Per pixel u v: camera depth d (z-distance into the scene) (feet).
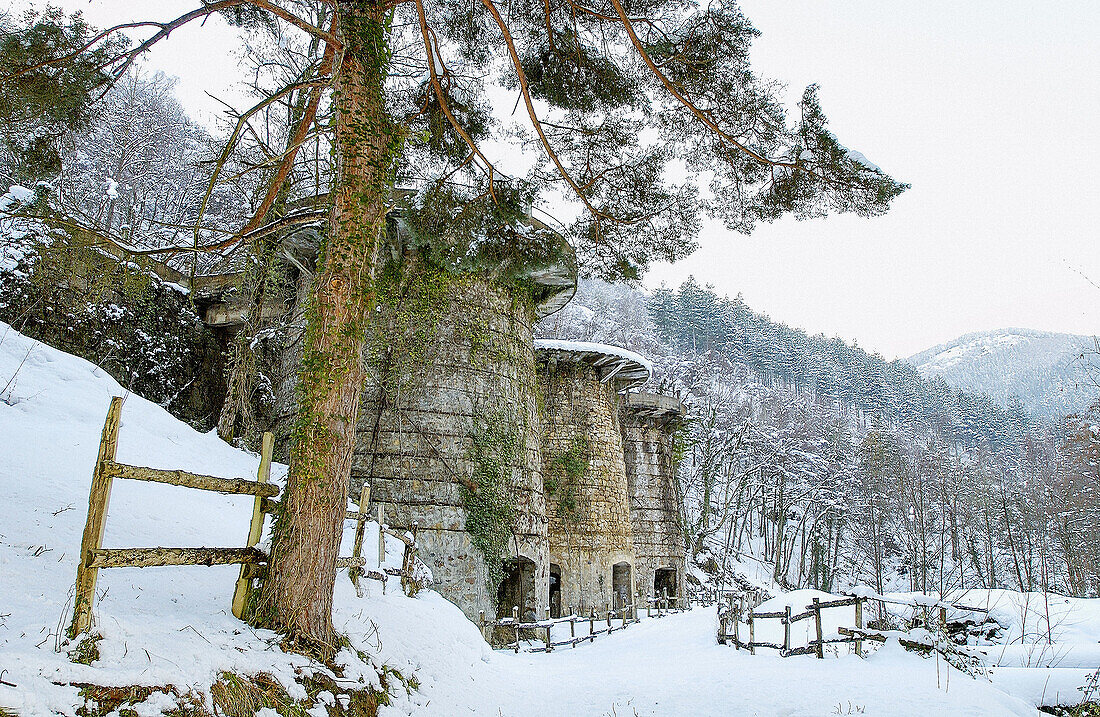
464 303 65.57
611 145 33.73
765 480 176.96
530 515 66.08
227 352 74.13
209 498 35.91
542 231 35.24
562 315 219.82
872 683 28.76
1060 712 28.48
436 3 32.78
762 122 30.48
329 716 16.84
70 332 56.65
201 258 73.56
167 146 103.19
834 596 62.59
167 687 13.15
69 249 38.70
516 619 59.06
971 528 193.57
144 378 63.93
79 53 26.50
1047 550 175.63
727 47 29.53
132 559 14.46
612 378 103.91
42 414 34.96
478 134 33.81
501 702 27.73
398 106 33.01
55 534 21.11
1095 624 51.42
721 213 34.19
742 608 61.21
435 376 62.28
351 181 22.82
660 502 115.44
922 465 210.38
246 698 14.85
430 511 58.34
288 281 69.00
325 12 44.27
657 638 55.62
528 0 30.99
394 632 26.17
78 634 13.09
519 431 67.05
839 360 375.25
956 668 32.63
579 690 31.22
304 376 21.12
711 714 24.82
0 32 27.58
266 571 19.31
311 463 20.01
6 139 29.19
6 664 11.31
